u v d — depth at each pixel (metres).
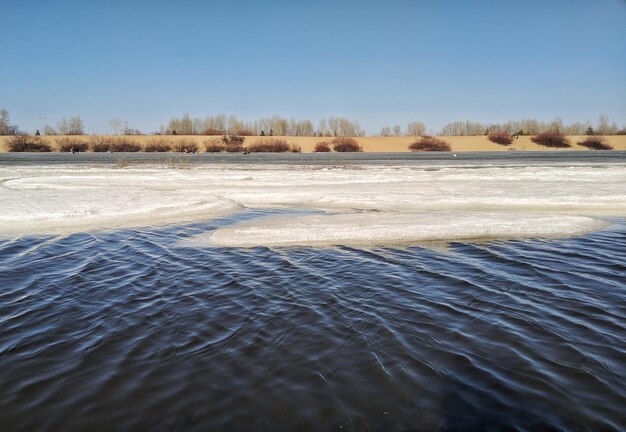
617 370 5.12
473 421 4.27
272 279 8.43
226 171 34.50
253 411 4.45
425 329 6.23
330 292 7.70
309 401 4.59
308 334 6.09
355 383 4.91
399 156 72.12
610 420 4.26
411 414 4.38
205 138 105.62
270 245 11.01
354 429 4.17
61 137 101.00
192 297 7.52
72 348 5.77
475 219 13.34
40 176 29.42
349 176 28.92
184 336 6.08
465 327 6.29
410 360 5.38
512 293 7.61
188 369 5.24
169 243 11.40
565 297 7.41
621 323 6.38
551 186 21.61
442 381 4.93
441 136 117.94
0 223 13.23
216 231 12.41
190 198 17.91
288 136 117.12
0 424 4.28
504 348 5.67
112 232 12.70
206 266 9.32
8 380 5.02
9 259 9.86
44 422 4.31
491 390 4.76
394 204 17.22
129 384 4.94
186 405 4.55
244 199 19.03
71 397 4.71
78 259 9.88
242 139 104.81
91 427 4.24
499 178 26.78
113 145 95.44
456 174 29.89
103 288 7.99
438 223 12.79
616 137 110.50
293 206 17.55
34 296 7.59
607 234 11.98
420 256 9.96
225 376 5.08
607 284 8.05
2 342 5.93
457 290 7.78
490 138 112.62
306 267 9.17
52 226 13.24
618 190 19.52
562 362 5.31
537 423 4.24
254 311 6.90
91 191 20.03
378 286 7.99
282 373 5.12
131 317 6.71
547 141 109.62
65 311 6.95
